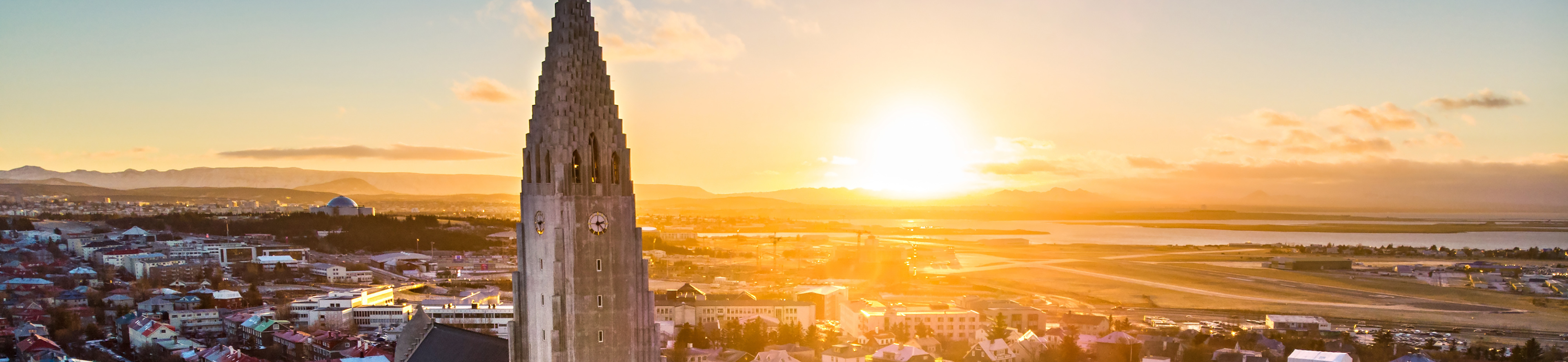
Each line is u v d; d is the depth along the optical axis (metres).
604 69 111.19
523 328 117.00
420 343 152.62
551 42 108.81
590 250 109.88
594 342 110.69
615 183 111.69
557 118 107.25
